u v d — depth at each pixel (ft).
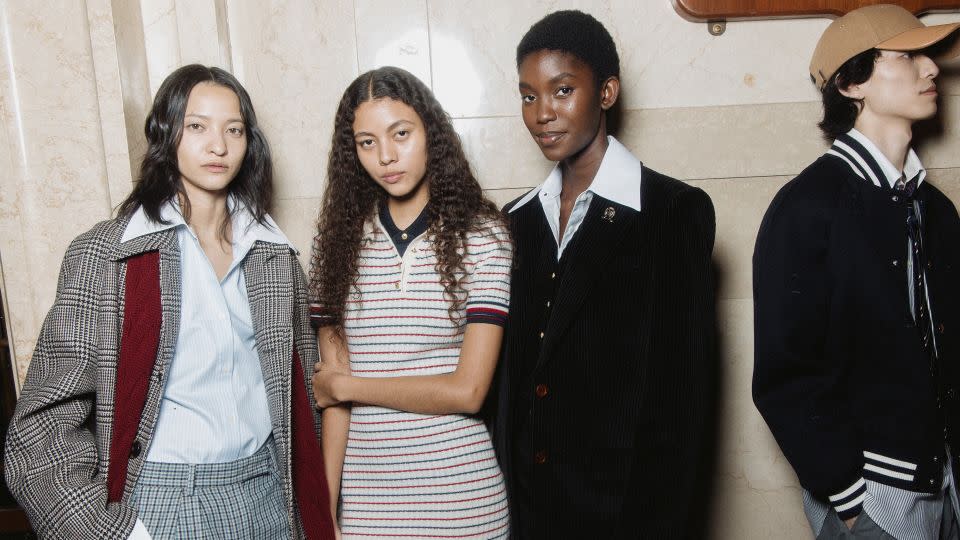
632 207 4.49
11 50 5.58
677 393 4.34
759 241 4.75
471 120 6.19
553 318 4.42
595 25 4.60
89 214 5.76
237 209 4.76
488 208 4.76
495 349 4.46
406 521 4.35
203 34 5.98
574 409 4.42
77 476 3.94
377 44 6.16
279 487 4.62
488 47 6.14
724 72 6.17
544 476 4.48
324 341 4.86
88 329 4.14
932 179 6.22
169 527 4.06
